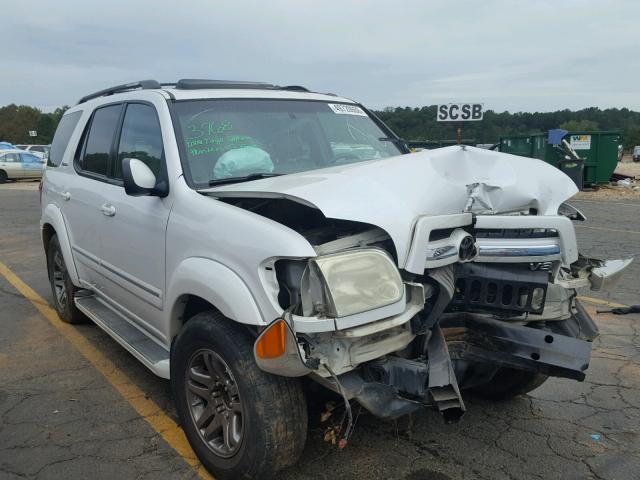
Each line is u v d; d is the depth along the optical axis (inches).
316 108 176.4
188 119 149.6
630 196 740.0
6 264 346.3
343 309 102.0
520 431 149.2
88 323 231.1
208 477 127.6
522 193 128.5
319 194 112.2
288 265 110.9
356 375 109.8
